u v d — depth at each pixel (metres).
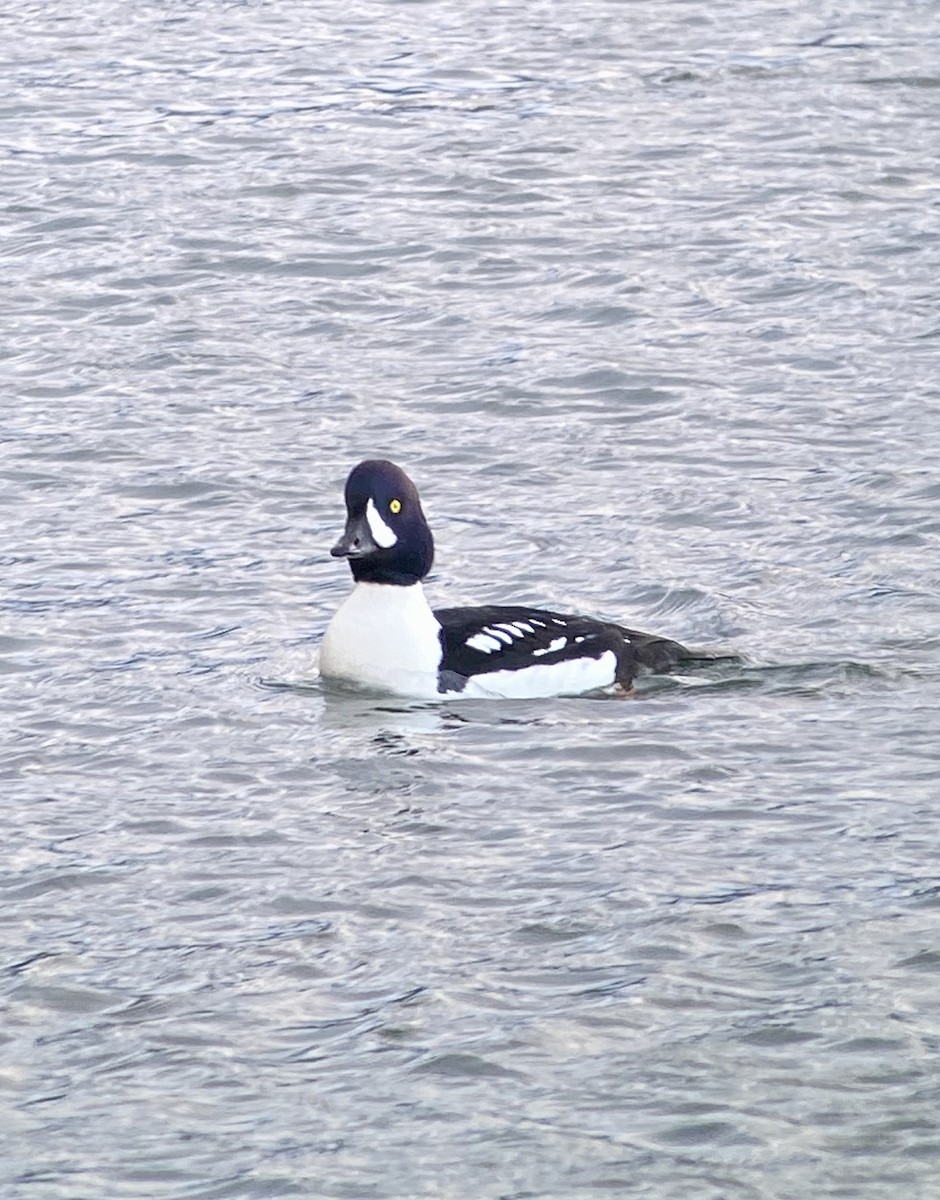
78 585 18.47
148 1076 11.34
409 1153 10.66
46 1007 12.03
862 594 18.23
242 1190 10.40
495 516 20.06
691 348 24.34
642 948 12.55
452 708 16.19
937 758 15.11
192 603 18.16
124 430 22.11
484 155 31.42
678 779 14.86
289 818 14.36
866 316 25.23
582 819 14.27
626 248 27.62
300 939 12.73
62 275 26.89
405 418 22.50
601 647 16.59
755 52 36.53
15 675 16.73
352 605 16.64
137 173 30.78
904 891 13.20
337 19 38.88
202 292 26.31
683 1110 10.98
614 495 20.50
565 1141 10.74
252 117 33.28
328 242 28.03
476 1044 11.58
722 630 17.62
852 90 34.31
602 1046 11.55
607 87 34.69
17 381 23.53
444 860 13.70
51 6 39.59
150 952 12.62
